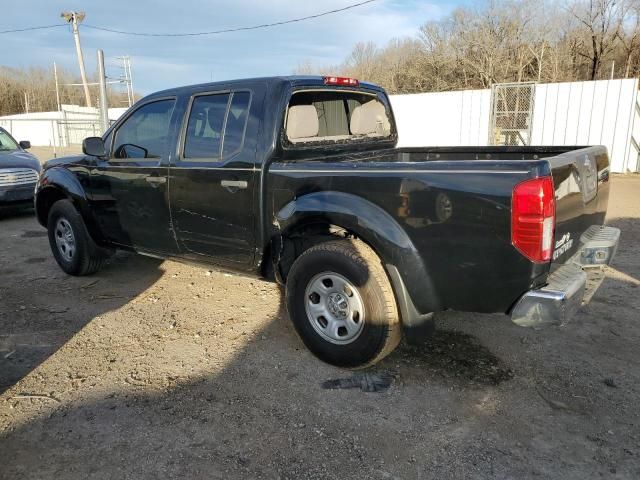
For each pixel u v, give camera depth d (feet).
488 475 8.63
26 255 22.50
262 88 13.05
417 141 52.03
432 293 10.67
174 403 10.85
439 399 10.82
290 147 13.01
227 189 13.35
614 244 11.78
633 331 13.76
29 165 31.27
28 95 224.53
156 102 15.25
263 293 17.12
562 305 9.37
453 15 124.88
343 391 11.18
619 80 43.09
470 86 123.95
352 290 11.43
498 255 9.68
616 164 44.57
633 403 10.57
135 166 15.57
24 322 15.05
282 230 12.37
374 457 9.11
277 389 11.31
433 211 10.23
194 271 19.65
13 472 8.86
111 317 15.38
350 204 11.22
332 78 14.46
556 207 9.69
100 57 54.19
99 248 18.57
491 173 9.58
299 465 8.95
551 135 46.39
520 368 12.01
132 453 9.30
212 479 8.65
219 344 13.52
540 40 114.32
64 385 11.62
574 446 9.31
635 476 8.55
